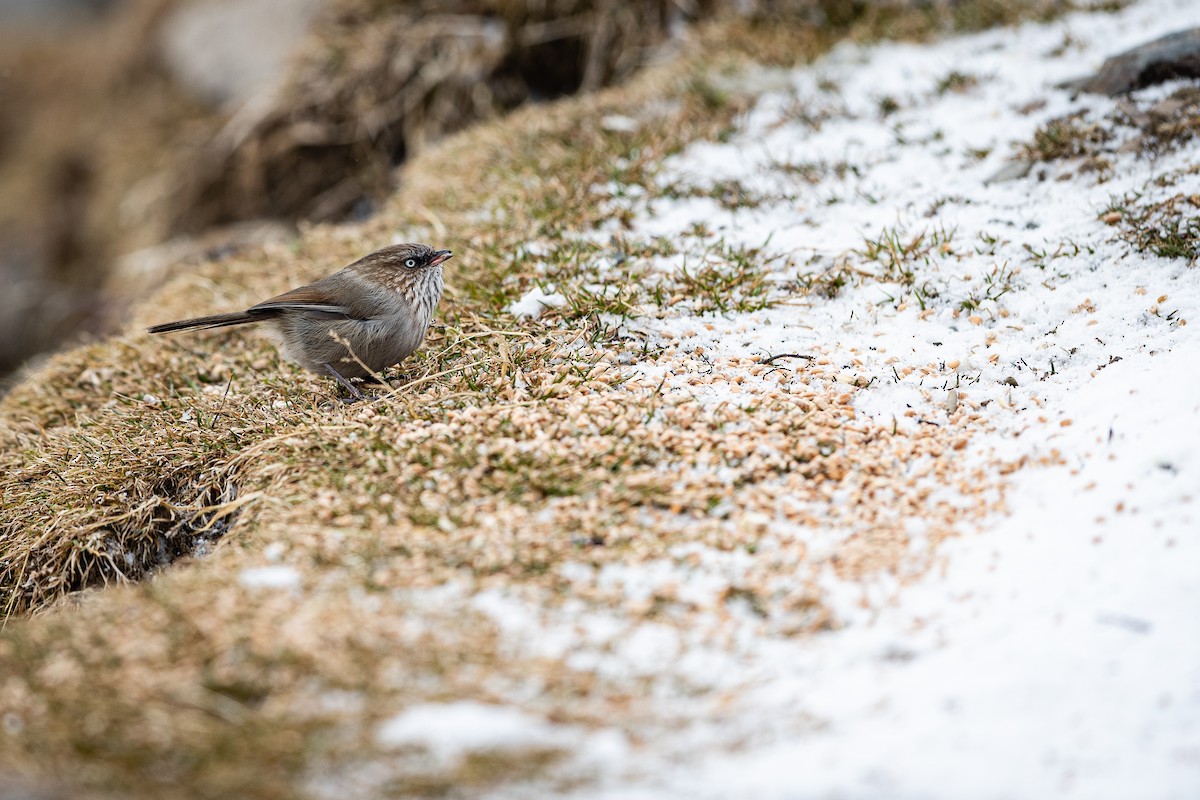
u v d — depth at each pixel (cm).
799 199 1248
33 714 588
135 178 2356
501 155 1459
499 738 557
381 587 686
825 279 1075
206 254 1814
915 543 737
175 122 2412
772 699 603
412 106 1816
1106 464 761
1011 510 751
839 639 654
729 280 1078
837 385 922
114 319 1750
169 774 540
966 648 628
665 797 523
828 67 1561
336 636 628
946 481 798
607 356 973
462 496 792
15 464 1062
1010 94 1384
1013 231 1109
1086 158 1195
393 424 876
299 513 783
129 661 618
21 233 2461
